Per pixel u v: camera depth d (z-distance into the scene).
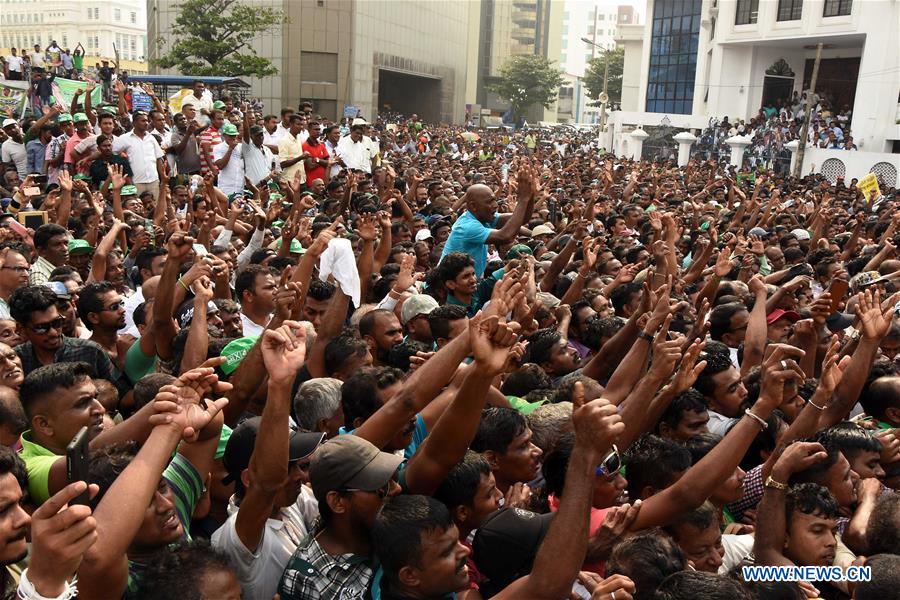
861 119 34.34
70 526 2.07
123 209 10.35
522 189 7.52
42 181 12.70
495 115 93.12
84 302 5.55
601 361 5.46
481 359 3.11
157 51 54.69
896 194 24.30
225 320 5.74
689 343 5.40
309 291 6.34
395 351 5.01
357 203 10.79
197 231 8.86
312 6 53.41
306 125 15.33
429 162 24.55
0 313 5.85
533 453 3.75
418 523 2.82
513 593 2.75
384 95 72.25
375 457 3.07
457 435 3.21
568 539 2.70
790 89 41.06
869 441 4.27
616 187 21.12
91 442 3.30
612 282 7.65
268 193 11.70
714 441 4.20
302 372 5.21
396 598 2.90
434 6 70.75
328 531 3.15
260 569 3.23
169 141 13.84
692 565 3.38
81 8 114.56
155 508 2.89
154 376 4.06
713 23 42.81
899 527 3.61
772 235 12.35
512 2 105.81
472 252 7.52
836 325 7.27
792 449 3.60
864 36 34.69
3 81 22.09
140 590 2.58
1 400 3.52
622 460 4.03
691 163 31.66
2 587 2.51
